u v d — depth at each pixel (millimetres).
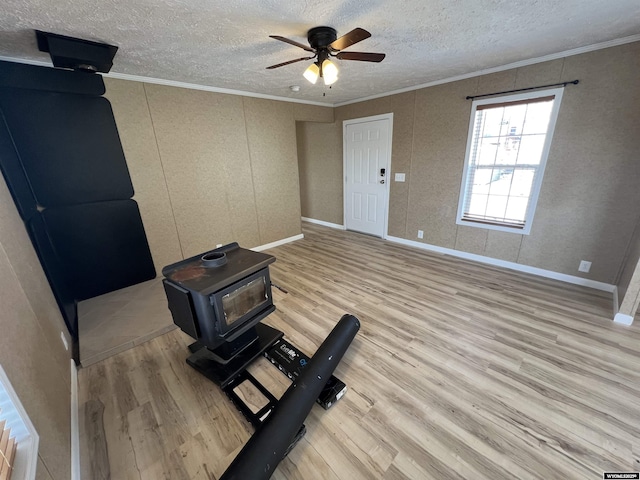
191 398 1690
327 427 1479
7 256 1366
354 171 4891
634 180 2447
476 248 3645
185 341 2230
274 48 2250
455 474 1245
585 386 1684
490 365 1875
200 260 1840
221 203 3775
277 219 4496
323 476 1254
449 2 1635
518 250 3273
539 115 2850
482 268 3422
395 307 2623
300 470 1282
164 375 1878
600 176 2600
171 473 1287
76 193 2662
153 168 3117
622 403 1565
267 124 4051
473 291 2865
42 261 2158
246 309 1832
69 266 2703
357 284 3119
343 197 5238
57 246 2605
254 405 1591
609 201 2598
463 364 1892
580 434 1405
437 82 3484
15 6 1470
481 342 2102
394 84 3605
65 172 2574
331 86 3582
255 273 1797
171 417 1565
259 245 4340
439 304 2645
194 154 3402
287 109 4250
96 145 2707
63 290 2457
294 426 1304
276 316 2531
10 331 1096
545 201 2955
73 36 1896
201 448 1396
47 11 1545
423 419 1511
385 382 1761
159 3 1520
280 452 1206
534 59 2719
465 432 1434
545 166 2877
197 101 3318
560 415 1508
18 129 2297
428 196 3977
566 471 1248
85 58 2029
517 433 1421
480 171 3414
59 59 2002
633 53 2262
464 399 1625
